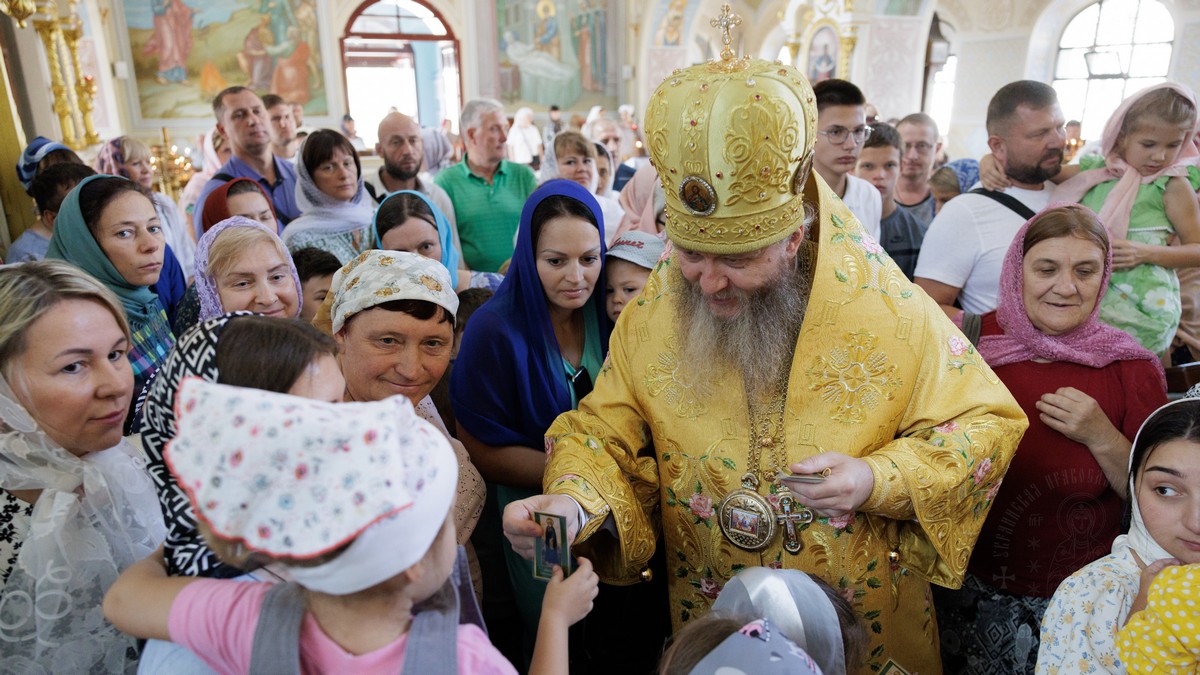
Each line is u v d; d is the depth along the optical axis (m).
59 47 7.23
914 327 1.44
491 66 14.70
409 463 0.72
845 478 1.25
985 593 1.67
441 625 0.83
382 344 1.46
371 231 3.19
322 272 2.21
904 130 4.11
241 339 0.94
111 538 1.17
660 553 1.87
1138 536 1.22
